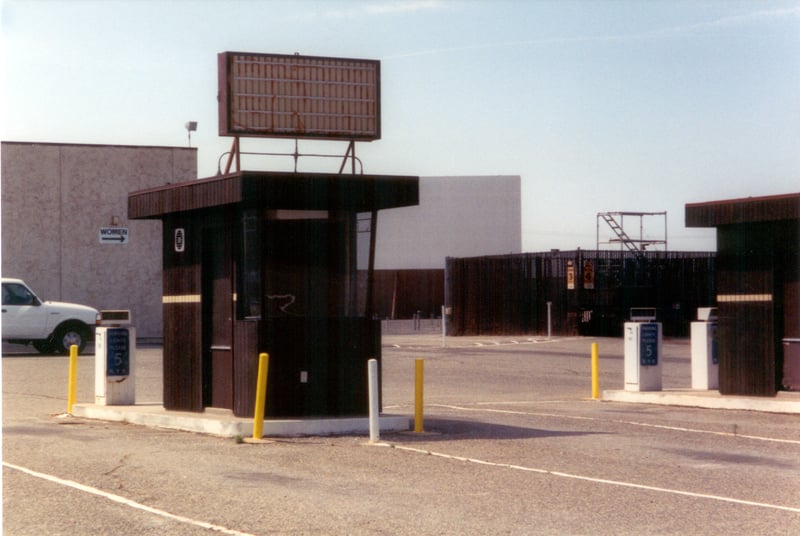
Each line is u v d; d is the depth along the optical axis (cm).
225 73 1509
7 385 2330
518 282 4709
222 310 1565
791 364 1930
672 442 1417
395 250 7288
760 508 973
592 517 924
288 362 1484
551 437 1449
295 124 1541
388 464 1194
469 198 7312
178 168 4309
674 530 880
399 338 4538
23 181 4112
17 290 3362
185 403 1614
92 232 4203
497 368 2916
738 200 1897
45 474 1105
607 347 3781
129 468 1147
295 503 965
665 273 4600
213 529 859
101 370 1752
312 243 1531
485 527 879
